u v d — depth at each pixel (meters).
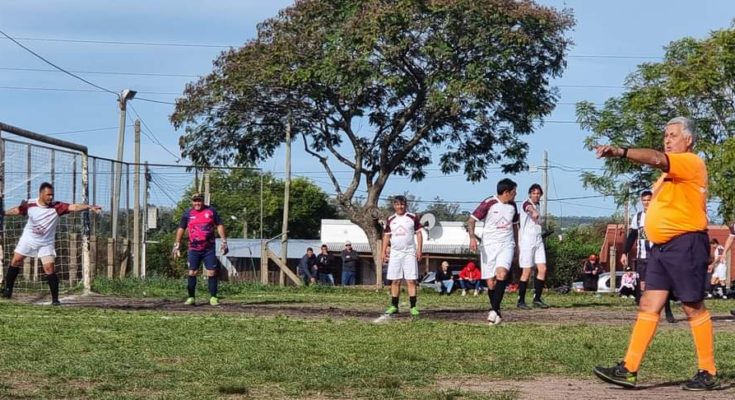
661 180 8.19
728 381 8.48
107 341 10.87
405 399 7.49
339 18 38.88
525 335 12.10
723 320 15.78
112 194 26.20
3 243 18.89
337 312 16.48
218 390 7.80
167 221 38.22
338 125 41.03
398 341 11.23
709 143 34.84
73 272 21.95
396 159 40.78
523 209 18.12
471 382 8.41
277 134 42.78
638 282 16.16
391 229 15.68
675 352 10.39
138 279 24.58
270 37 40.25
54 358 9.43
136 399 7.38
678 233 7.96
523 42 36.12
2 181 18.48
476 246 14.21
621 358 9.82
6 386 7.91
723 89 35.31
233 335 11.70
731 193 33.75
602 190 37.38
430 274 42.66
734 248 35.22
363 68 36.56
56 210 16.98
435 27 37.06
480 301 20.83
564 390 8.02
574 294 27.11
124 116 34.78
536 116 39.12
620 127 36.44
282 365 9.13
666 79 35.59
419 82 38.84
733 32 35.12
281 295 23.14
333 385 8.05
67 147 21.02
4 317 13.77
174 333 11.84
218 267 18.11
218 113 41.25
